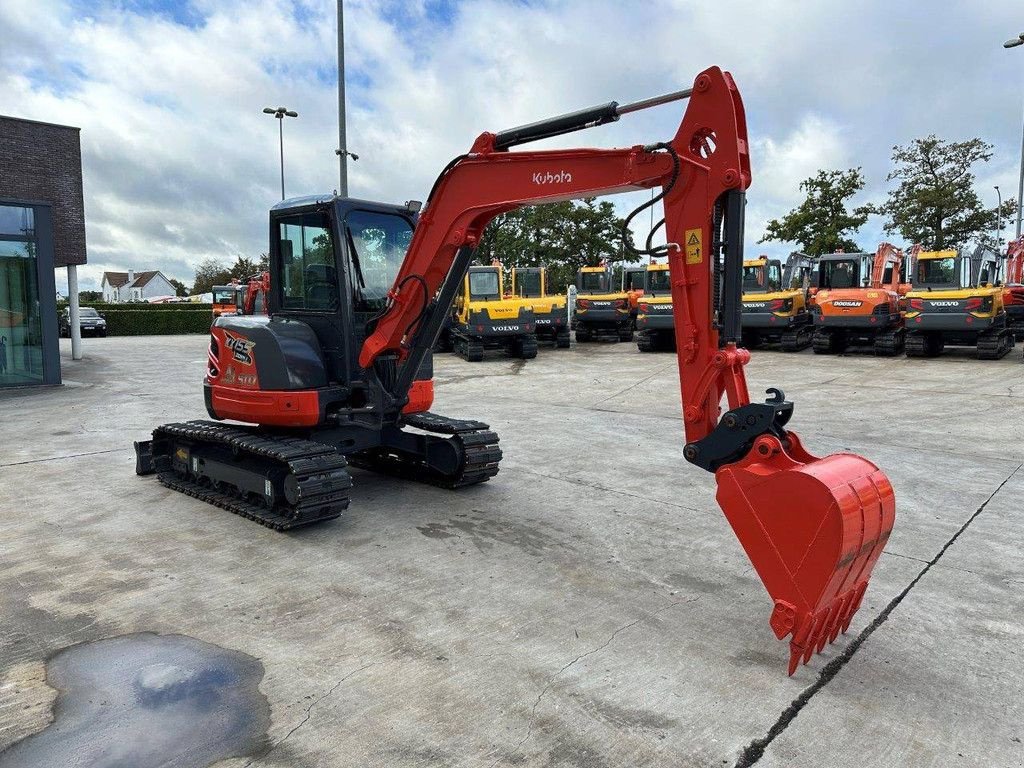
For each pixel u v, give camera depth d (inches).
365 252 232.4
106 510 233.6
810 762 108.3
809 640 131.2
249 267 2623.0
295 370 221.5
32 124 685.9
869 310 693.3
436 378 608.4
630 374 613.3
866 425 381.4
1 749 109.6
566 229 1603.1
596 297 926.4
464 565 187.6
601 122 164.4
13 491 255.8
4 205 521.0
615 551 198.5
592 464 299.7
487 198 189.8
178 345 1078.4
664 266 823.7
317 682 130.0
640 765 107.2
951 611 161.3
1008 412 410.3
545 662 137.6
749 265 782.5
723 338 149.5
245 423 267.7
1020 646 145.7
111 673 132.3
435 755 109.2
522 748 111.1
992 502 243.8
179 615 157.1
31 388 536.4
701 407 150.8
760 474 134.4
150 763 106.7
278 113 946.7
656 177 152.8
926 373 579.2
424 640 146.3
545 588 173.2
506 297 796.6
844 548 125.6
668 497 251.4
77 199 724.7
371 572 182.5
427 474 270.2
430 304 214.7
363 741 112.6
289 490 213.0
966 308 636.1
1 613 157.2
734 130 141.4
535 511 234.7
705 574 182.5
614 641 146.3
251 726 116.3
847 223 1237.7
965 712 122.2
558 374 626.5
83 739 112.3
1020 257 873.5
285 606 162.1
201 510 234.2
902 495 252.2
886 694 127.4
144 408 445.7
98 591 169.3
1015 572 183.8
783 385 532.7
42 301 540.7
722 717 119.8
